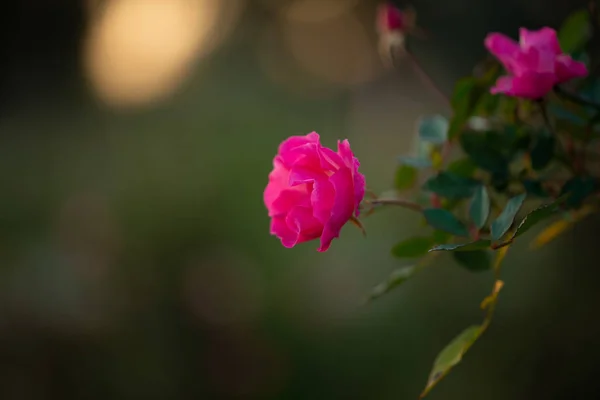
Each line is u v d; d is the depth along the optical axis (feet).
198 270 8.74
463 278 7.03
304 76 17.33
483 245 2.40
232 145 10.50
